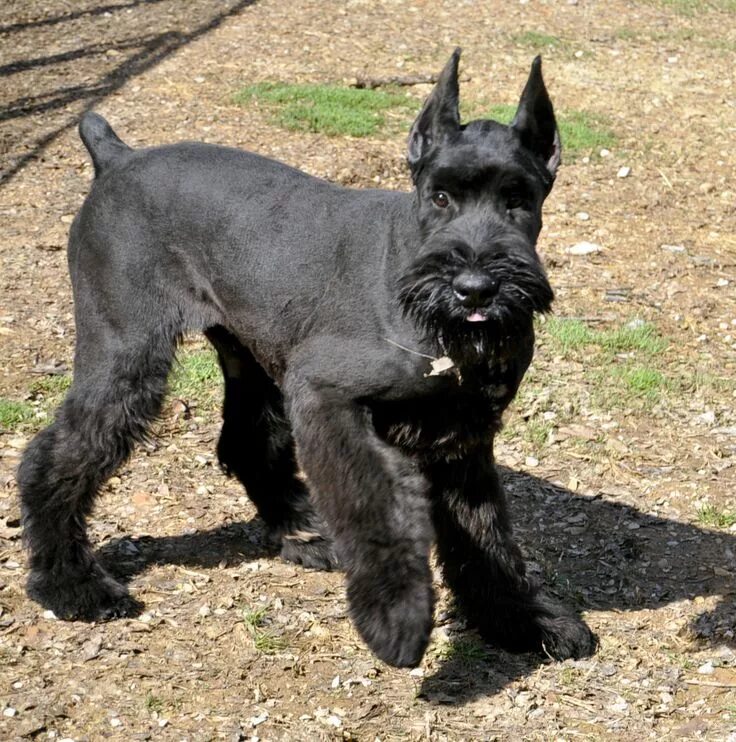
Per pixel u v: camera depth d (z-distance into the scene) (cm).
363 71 1300
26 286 866
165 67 1283
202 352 803
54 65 1279
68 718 472
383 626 446
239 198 529
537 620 528
